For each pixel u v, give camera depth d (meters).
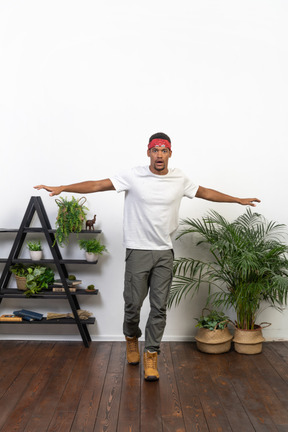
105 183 3.22
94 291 3.89
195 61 4.00
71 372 3.30
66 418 2.61
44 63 3.98
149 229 3.18
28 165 4.02
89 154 4.00
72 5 3.98
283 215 4.07
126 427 2.51
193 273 3.73
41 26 3.97
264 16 4.02
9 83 3.98
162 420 2.59
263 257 3.65
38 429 2.49
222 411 2.70
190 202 4.07
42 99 3.99
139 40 3.98
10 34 3.97
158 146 3.13
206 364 3.49
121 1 3.98
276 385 3.09
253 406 2.77
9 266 3.89
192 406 2.76
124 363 3.50
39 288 3.89
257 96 4.02
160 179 3.18
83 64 3.99
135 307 3.26
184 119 4.00
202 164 4.02
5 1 3.97
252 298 3.73
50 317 3.93
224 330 3.77
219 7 4.00
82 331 3.88
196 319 3.95
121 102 3.99
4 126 3.99
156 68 3.99
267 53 4.02
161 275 3.24
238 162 4.03
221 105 4.02
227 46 4.01
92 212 4.04
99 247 3.87
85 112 4.00
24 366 3.42
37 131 4.00
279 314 4.12
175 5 3.99
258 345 3.74
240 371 3.34
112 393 2.94
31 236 4.08
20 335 4.09
